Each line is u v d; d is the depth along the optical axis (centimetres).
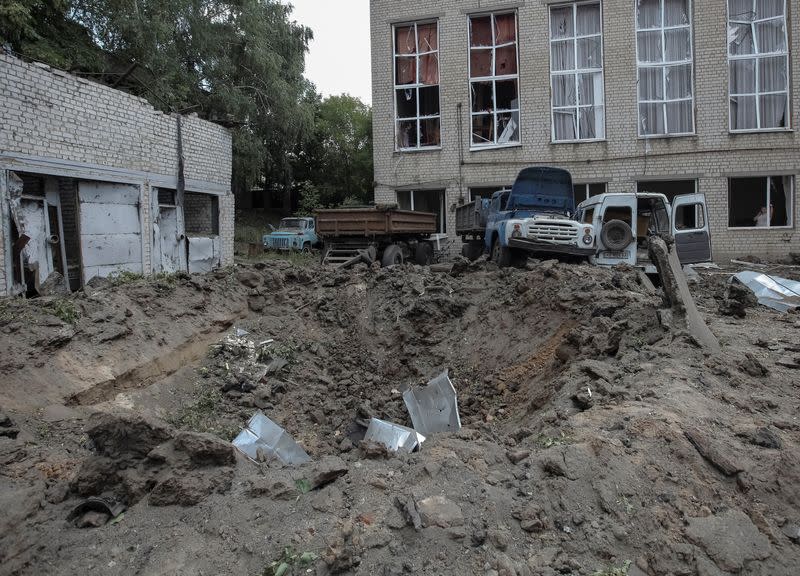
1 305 652
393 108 2039
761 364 561
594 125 1930
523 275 941
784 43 1802
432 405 667
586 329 695
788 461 373
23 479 382
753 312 911
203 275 998
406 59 2044
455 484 348
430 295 971
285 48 2642
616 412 448
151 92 1468
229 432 598
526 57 1934
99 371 618
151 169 1200
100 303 714
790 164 1792
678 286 664
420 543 304
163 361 712
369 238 1459
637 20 1867
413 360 889
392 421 705
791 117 1802
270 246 2234
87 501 346
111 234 1093
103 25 1559
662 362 564
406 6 2006
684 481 362
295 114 2430
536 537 317
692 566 303
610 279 893
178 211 1309
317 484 360
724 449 391
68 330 629
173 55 1919
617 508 336
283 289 1046
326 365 872
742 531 321
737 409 474
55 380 569
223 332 875
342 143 3456
